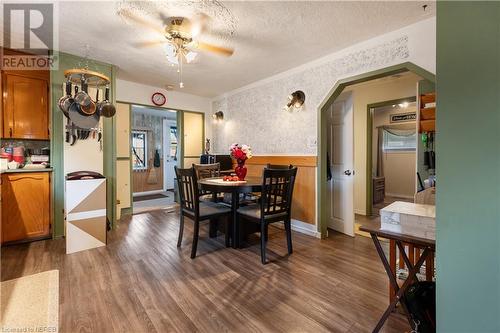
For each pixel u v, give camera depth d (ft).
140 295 6.00
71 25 7.74
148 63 10.99
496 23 2.45
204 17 7.25
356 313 5.38
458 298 2.79
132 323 5.00
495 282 2.56
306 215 11.16
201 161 15.78
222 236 10.51
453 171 2.77
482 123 2.57
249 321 5.10
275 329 4.87
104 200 9.27
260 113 13.65
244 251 8.86
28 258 8.09
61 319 5.12
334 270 7.41
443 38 2.78
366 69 8.89
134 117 22.25
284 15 7.23
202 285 6.48
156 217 13.64
